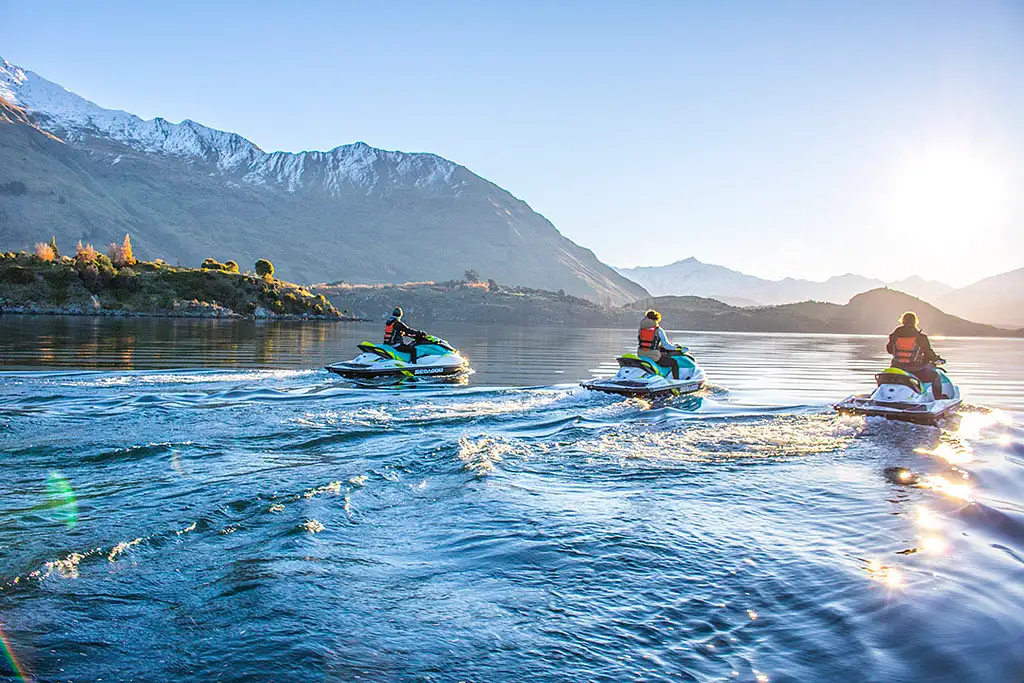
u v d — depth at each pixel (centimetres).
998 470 729
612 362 2452
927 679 318
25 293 7381
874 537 509
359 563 434
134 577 402
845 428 966
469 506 560
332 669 310
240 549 450
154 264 10056
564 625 360
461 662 321
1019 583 429
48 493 573
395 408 1101
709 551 472
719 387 1516
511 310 18512
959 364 2967
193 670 307
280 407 1102
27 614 354
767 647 343
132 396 1203
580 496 603
